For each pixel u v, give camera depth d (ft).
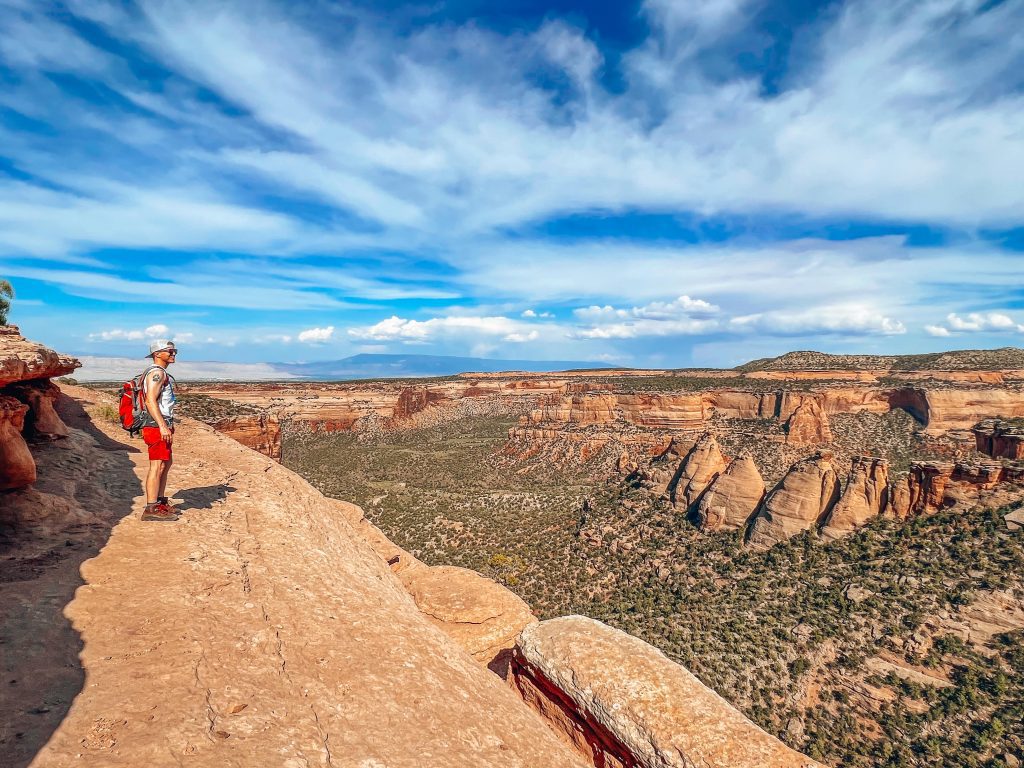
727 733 19.93
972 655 110.52
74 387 55.42
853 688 111.34
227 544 24.73
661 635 139.54
